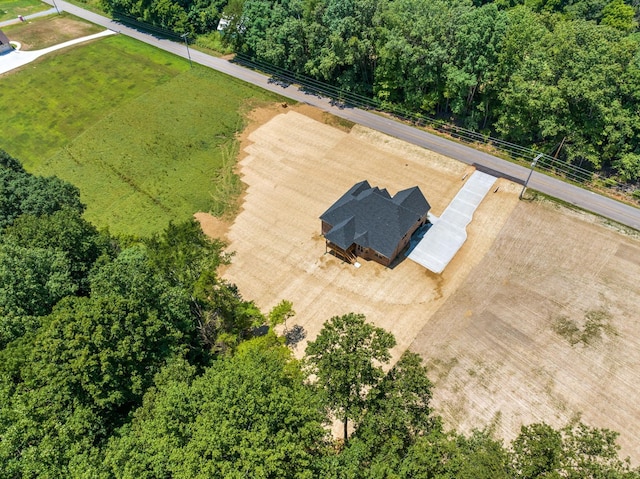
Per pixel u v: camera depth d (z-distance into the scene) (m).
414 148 68.50
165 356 34.31
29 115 83.06
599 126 57.19
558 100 56.69
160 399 28.61
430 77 67.38
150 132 76.81
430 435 27.84
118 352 31.52
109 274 37.12
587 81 54.97
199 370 39.03
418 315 47.44
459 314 47.00
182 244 45.62
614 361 41.47
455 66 66.00
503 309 46.88
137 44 103.50
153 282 37.34
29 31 112.56
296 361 35.75
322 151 70.31
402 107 75.31
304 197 63.16
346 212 54.75
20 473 25.52
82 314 32.03
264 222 60.28
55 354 30.69
